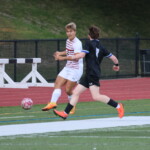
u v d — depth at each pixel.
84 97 56.59
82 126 33.72
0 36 99.31
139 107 46.38
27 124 34.91
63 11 121.50
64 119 34.22
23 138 28.75
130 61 86.50
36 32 106.50
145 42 120.75
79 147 25.64
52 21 114.88
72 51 38.81
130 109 44.62
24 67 78.06
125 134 30.09
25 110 44.81
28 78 68.12
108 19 125.50
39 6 120.25
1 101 52.91
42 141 27.66
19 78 77.19
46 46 85.12
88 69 33.41
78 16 121.19
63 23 115.94
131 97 56.59
